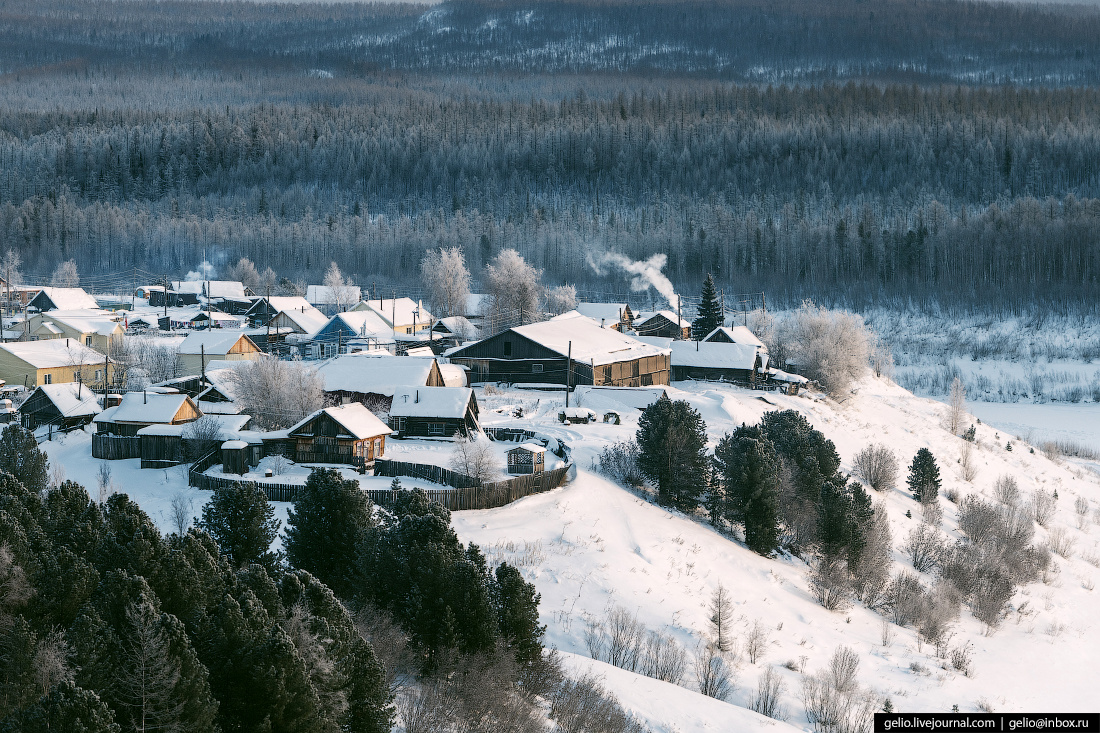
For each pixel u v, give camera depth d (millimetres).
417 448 65562
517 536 48719
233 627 25766
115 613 26453
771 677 41312
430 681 31312
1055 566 67312
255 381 67875
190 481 56250
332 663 26375
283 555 39594
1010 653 51000
